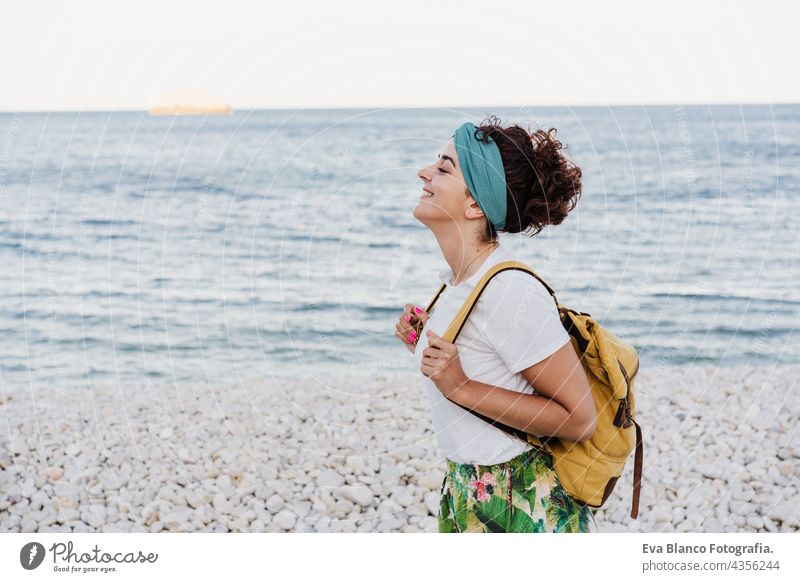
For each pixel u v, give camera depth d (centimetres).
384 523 379
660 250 1245
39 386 659
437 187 188
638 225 1426
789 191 1727
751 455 450
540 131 192
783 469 428
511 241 1181
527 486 185
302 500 404
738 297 988
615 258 1202
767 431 489
